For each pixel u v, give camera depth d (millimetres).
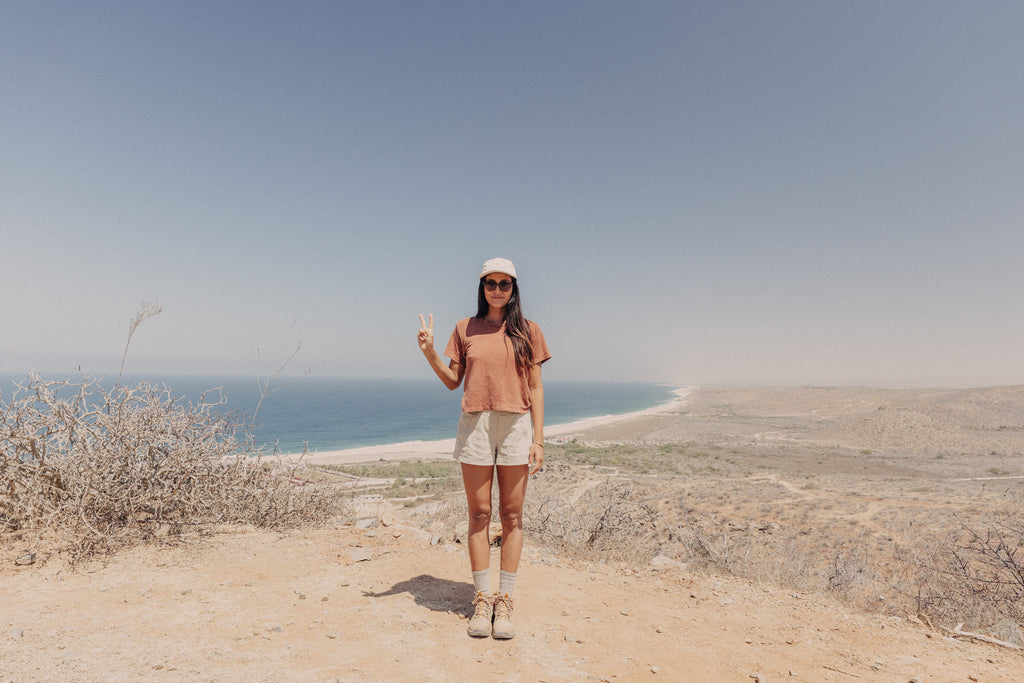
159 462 3971
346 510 5219
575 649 2406
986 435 85625
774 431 109812
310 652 2195
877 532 16797
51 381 3660
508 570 2676
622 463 56188
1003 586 4316
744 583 3938
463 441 2732
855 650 2619
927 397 151500
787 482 37500
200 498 4082
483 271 2738
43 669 1903
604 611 2998
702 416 165000
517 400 2691
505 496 2727
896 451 75312
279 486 4723
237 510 4367
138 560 3328
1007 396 124438
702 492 28062
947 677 2320
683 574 4070
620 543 4961
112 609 2584
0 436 3420
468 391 2709
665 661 2338
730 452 72125
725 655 2461
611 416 171125
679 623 2893
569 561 4180
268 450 4770
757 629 2881
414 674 2031
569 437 99125
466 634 2512
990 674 2398
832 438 92188
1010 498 22703
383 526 4754
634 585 3609
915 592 4406
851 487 33312
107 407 3844
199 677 1895
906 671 2365
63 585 2873
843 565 5164
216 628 2412
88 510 3623
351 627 2516
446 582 3344
